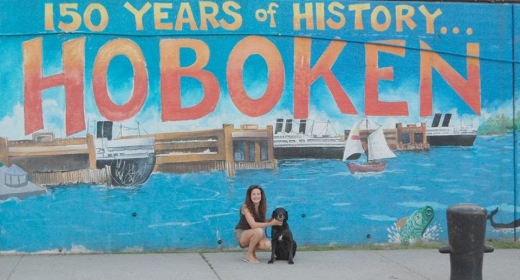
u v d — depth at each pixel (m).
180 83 9.03
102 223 8.91
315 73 9.29
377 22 9.42
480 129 9.62
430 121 9.52
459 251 6.96
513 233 9.71
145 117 8.96
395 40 9.45
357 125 9.38
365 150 9.40
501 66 9.66
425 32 9.51
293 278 7.55
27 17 8.76
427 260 8.59
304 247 9.30
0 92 8.71
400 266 8.24
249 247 8.38
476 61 9.61
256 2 9.20
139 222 8.98
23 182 8.76
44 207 8.80
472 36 9.61
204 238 9.12
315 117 9.29
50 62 8.79
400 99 9.46
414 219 9.51
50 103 8.79
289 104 9.24
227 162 9.12
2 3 8.73
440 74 9.54
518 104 9.70
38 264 8.23
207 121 9.09
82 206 8.87
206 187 9.10
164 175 9.02
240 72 9.14
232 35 9.13
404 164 9.48
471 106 9.60
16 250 8.77
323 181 9.33
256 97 9.18
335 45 9.33
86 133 8.85
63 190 8.83
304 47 9.27
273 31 9.20
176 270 7.92
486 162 9.65
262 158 9.20
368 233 9.43
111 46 8.91
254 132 9.18
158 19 8.99
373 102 9.41
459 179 9.59
